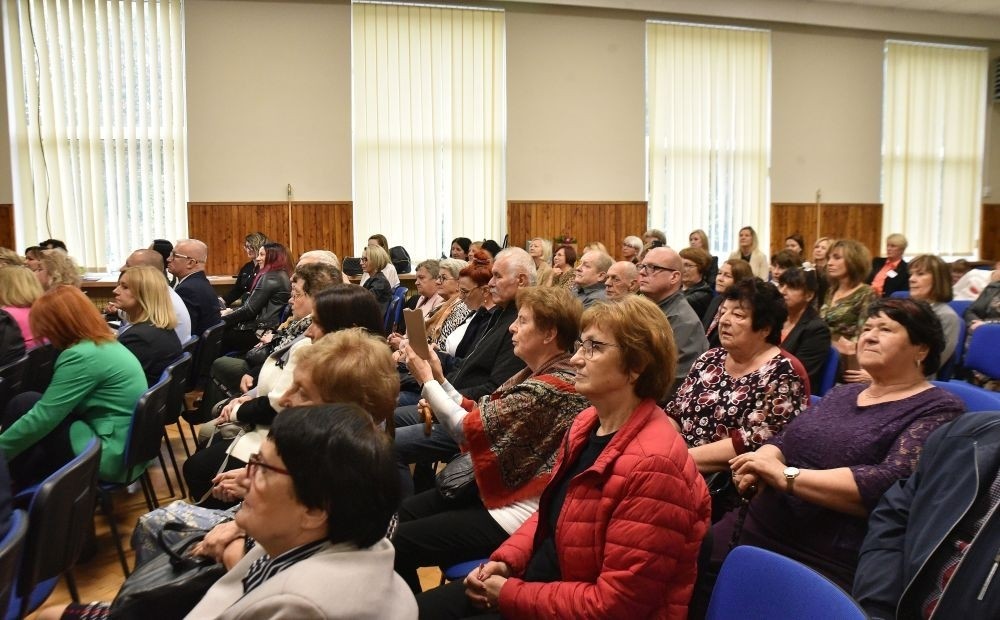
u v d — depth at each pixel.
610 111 9.18
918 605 1.44
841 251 4.03
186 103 8.04
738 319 2.24
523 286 2.83
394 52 8.50
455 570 1.96
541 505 1.67
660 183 9.40
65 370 2.62
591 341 1.56
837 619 1.11
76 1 7.68
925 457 1.58
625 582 1.37
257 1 8.16
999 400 2.06
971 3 9.70
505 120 8.88
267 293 5.41
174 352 3.34
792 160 9.83
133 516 3.32
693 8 9.16
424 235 8.73
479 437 1.99
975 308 4.27
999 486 1.39
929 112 10.35
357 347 1.78
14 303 3.71
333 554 1.12
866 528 1.73
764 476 1.81
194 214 8.09
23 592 1.71
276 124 8.29
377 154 8.55
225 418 2.70
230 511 1.80
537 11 8.88
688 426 2.32
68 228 7.86
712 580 1.76
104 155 7.87
